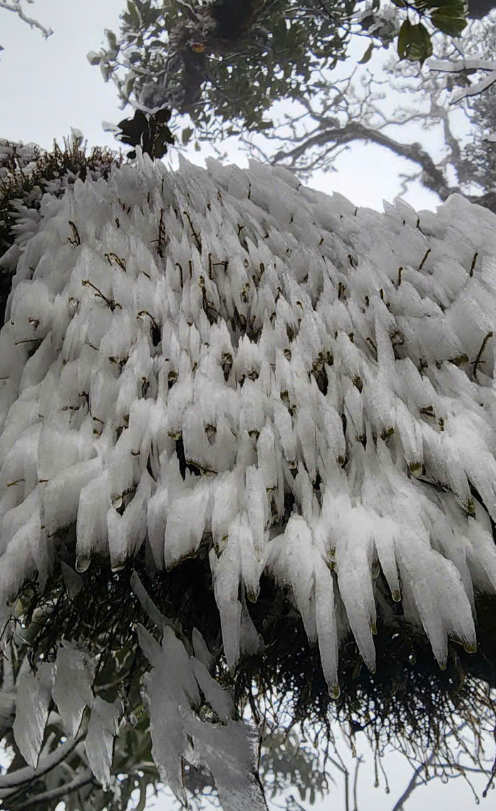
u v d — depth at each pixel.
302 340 0.62
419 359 0.62
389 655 0.55
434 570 0.49
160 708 0.50
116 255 0.68
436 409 0.57
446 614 0.48
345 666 0.56
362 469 0.56
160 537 0.52
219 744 0.50
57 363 0.62
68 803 1.13
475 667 0.56
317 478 0.56
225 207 0.77
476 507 0.54
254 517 0.51
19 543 0.53
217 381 0.58
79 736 0.86
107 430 0.57
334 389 0.59
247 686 0.56
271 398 0.58
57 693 0.52
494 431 0.57
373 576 0.50
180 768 0.48
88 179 0.83
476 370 0.62
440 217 0.81
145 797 1.12
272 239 0.74
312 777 1.26
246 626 0.53
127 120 0.95
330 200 0.84
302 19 1.63
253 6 1.55
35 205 0.82
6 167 0.86
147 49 1.64
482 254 0.72
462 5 0.58
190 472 0.55
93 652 0.58
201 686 0.52
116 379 0.59
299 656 0.58
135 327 0.63
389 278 0.69
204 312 0.65
